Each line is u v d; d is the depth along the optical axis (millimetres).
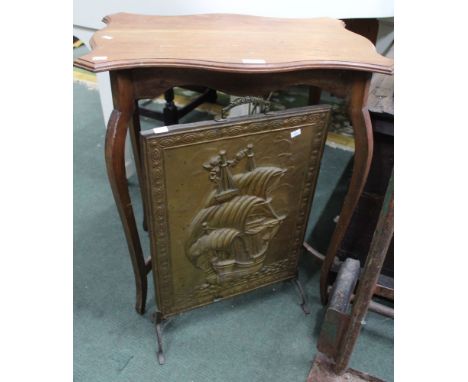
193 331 1063
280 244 1045
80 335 1040
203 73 716
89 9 1157
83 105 2256
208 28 851
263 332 1068
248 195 894
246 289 1087
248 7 1104
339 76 758
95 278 1211
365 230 1113
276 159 876
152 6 1111
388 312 966
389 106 930
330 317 859
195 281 980
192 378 956
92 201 1531
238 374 966
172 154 754
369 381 919
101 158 1789
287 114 815
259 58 684
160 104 2285
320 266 1289
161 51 694
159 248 870
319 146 910
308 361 1000
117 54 667
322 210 1531
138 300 1063
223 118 783
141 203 1537
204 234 904
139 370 966
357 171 867
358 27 1424
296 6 1099
